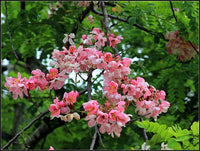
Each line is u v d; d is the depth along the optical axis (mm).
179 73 3799
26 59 4215
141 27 3961
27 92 2371
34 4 4387
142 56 4277
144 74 3689
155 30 3994
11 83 2348
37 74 2338
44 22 3822
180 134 1984
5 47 4012
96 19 3789
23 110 6203
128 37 4570
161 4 3797
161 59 4336
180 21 3635
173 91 3592
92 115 1982
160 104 2334
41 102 3740
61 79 2332
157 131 2068
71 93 2146
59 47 3564
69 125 4062
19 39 3996
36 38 4160
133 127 3145
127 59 2246
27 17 3859
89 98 2188
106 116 1925
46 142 4832
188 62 4129
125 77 2256
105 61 2186
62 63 2273
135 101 2260
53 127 4312
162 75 3857
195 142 1929
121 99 2205
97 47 2635
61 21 3910
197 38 3506
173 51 3799
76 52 2268
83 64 2338
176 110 3756
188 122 3510
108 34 2654
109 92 2143
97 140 3594
